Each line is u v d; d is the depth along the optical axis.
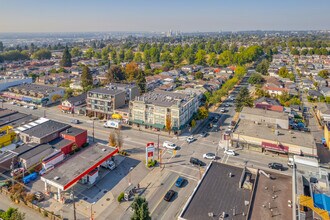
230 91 140.62
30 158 59.12
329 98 115.00
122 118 92.56
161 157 67.00
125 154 68.19
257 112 87.56
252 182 44.09
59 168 54.09
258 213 35.78
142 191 52.59
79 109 102.50
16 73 171.25
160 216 45.34
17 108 108.62
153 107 84.00
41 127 73.06
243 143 72.06
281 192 40.81
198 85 136.00
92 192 52.22
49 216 44.91
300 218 30.92
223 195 40.53
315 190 37.00
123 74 156.38
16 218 38.66
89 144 74.25
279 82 145.50
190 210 36.97
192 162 63.72
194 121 86.75
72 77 167.25
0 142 66.06
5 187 53.00
